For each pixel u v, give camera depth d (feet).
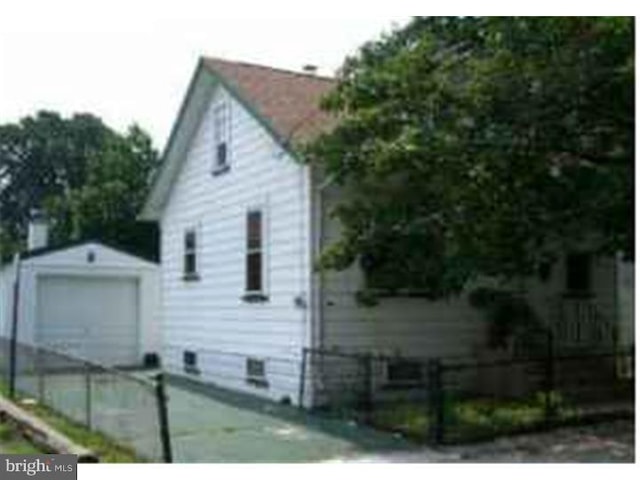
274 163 60.49
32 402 57.47
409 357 57.93
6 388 64.03
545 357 53.16
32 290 84.94
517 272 45.42
